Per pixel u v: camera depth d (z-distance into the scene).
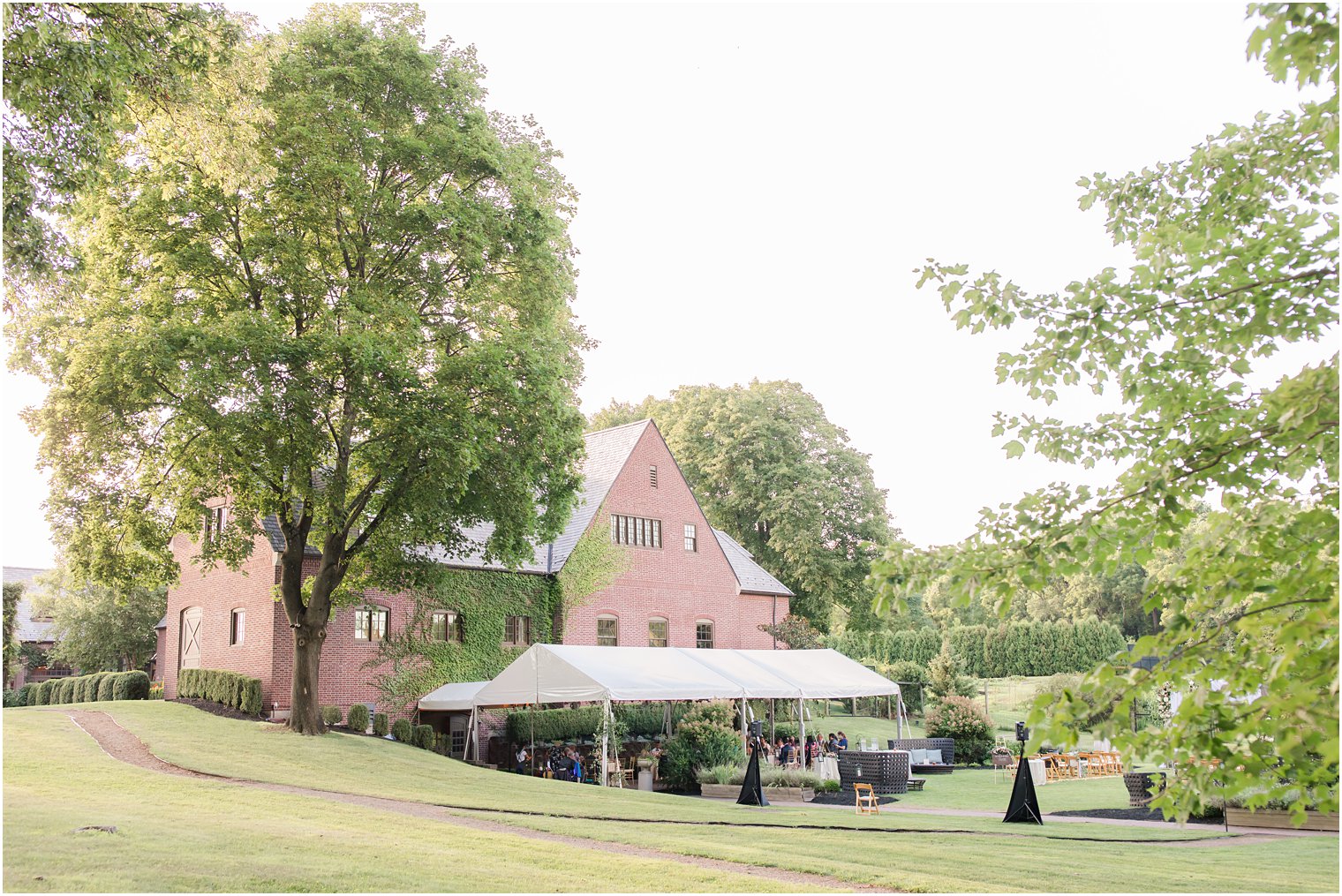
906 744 33.53
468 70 25.44
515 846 12.16
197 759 20.08
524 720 31.84
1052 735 4.99
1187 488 5.64
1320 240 6.08
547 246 25.38
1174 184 7.80
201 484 23.73
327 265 23.95
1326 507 5.48
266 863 9.85
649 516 40.72
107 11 12.32
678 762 27.45
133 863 9.38
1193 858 13.20
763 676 29.16
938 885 10.36
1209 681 4.98
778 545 53.72
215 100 14.77
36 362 22.77
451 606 33.72
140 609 47.75
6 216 11.36
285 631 29.31
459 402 21.00
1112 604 77.62
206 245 21.89
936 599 80.44
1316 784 4.70
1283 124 7.03
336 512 22.66
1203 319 6.41
